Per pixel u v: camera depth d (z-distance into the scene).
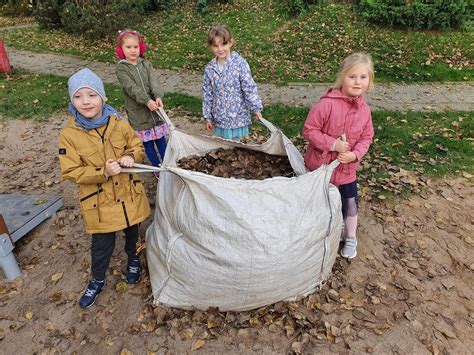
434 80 7.65
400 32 9.52
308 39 9.80
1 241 3.08
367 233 3.65
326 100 2.86
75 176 2.54
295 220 2.55
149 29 11.87
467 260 3.35
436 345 2.63
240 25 11.27
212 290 2.65
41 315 2.92
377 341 2.67
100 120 2.61
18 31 13.02
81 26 11.33
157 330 2.75
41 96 7.26
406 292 3.04
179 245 2.68
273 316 2.81
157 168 2.48
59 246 3.59
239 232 2.47
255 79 7.95
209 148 3.51
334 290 3.02
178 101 6.80
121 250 3.48
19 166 5.04
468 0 9.81
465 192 4.17
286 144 3.22
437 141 5.10
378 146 5.06
